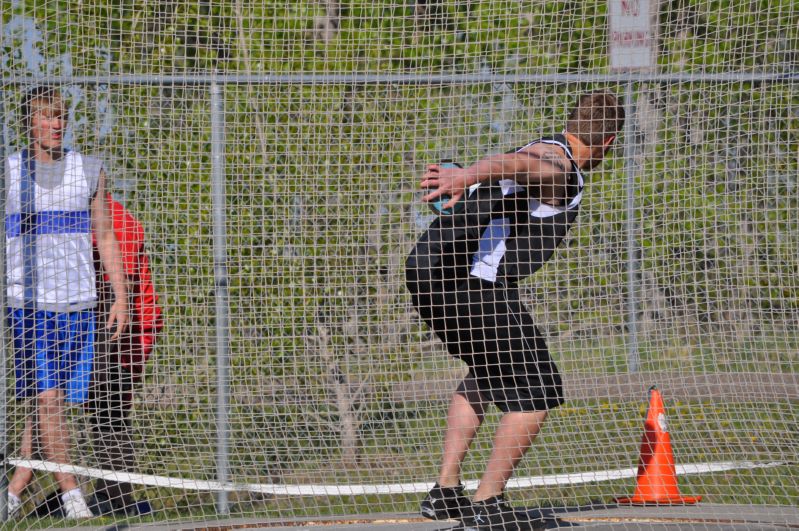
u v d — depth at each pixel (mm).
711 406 21172
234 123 20250
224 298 19172
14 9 18391
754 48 19984
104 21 19766
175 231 19969
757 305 21562
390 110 20766
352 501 19344
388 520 17125
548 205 14945
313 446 21016
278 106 20500
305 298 21000
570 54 20906
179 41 20641
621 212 21297
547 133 20688
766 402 21016
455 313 14953
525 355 14969
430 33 20531
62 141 17750
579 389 21125
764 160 21219
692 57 20359
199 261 20312
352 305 21453
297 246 20875
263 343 20844
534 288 21359
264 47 20766
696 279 21547
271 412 20922
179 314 20391
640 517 16766
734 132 21062
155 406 20266
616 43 19312
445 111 20781
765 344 21438
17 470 18281
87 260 17984
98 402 19188
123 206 19312
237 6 20672
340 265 21297
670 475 18297
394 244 21328
